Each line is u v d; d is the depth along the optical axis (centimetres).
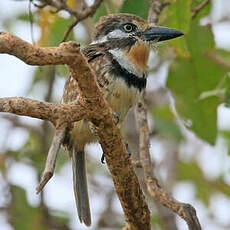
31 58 612
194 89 1109
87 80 654
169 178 1302
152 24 984
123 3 1001
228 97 1042
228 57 1187
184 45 1007
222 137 1392
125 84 915
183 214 790
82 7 1050
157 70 1390
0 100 637
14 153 1257
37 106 647
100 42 969
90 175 1341
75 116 666
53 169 646
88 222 959
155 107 1371
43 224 1216
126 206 771
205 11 1084
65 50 625
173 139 1317
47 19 1080
